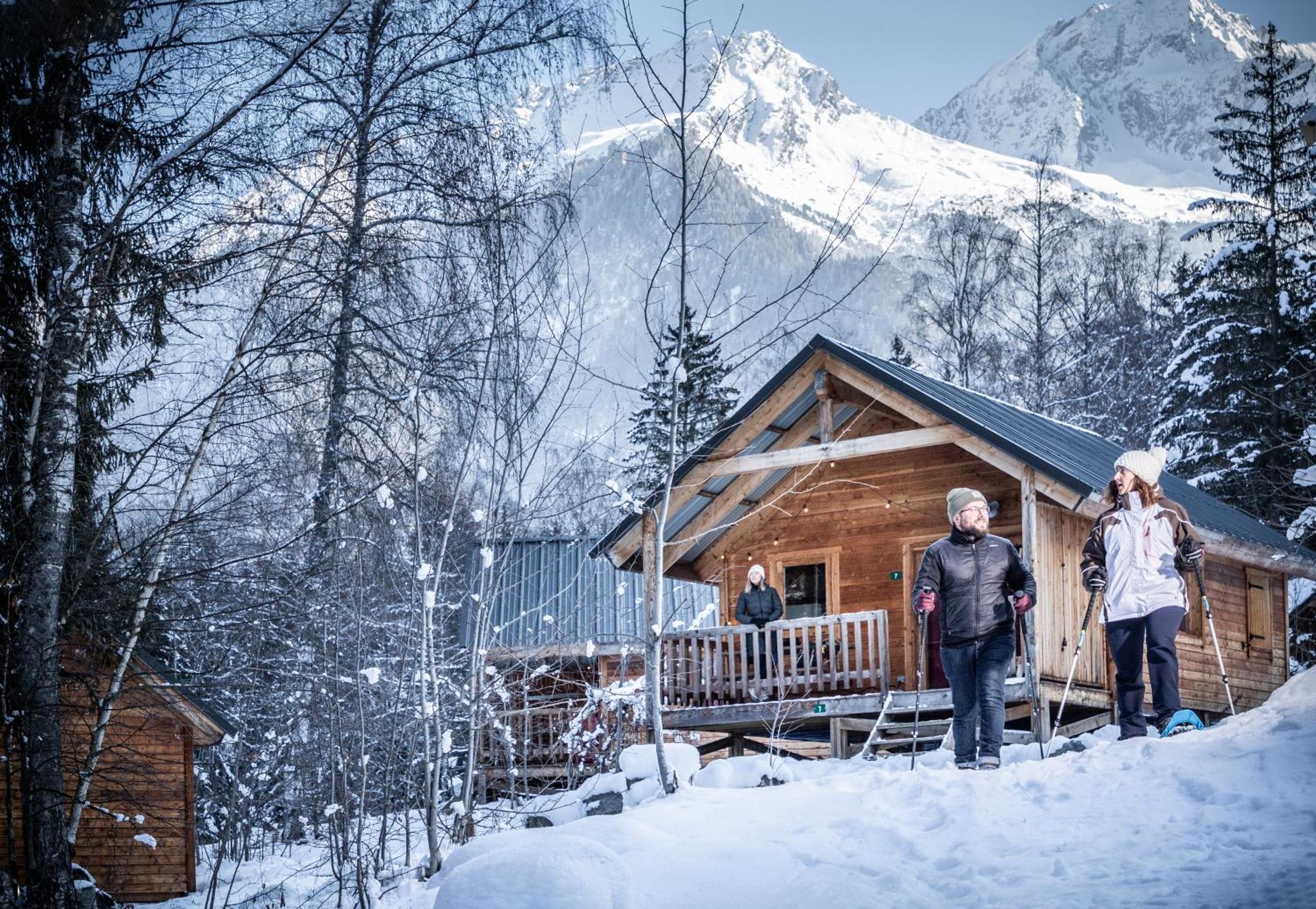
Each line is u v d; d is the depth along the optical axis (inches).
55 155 384.2
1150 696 623.2
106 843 595.5
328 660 431.8
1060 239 1587.1
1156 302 1610.5
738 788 372.8
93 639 412.8
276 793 612.4
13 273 383.9
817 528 672.4
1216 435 1081.4
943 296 1649.9
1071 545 592.7
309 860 579.2
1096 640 594.6
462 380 404.8
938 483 633.6
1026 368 1534.2
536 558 907.4
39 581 379.6
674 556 658.8
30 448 382.9
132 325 396.5
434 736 434.6
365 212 447.2
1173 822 248.1
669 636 621.0
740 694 618.5
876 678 576.4
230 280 407.8
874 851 260.8
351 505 393.4
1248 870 212.2
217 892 566.6
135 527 420.5
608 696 451.2
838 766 438.9
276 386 412.2
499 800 476.1
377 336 439.2
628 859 271.3
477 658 394.9
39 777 373.4
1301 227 1103.0
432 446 433.1
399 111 437.7
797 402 624.4
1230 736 301.0
